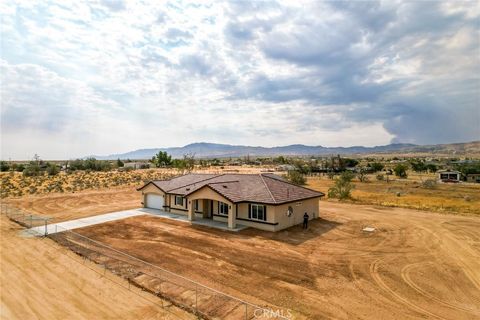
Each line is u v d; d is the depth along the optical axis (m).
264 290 15.02
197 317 12.55
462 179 84.12
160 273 17.16
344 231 26.33
